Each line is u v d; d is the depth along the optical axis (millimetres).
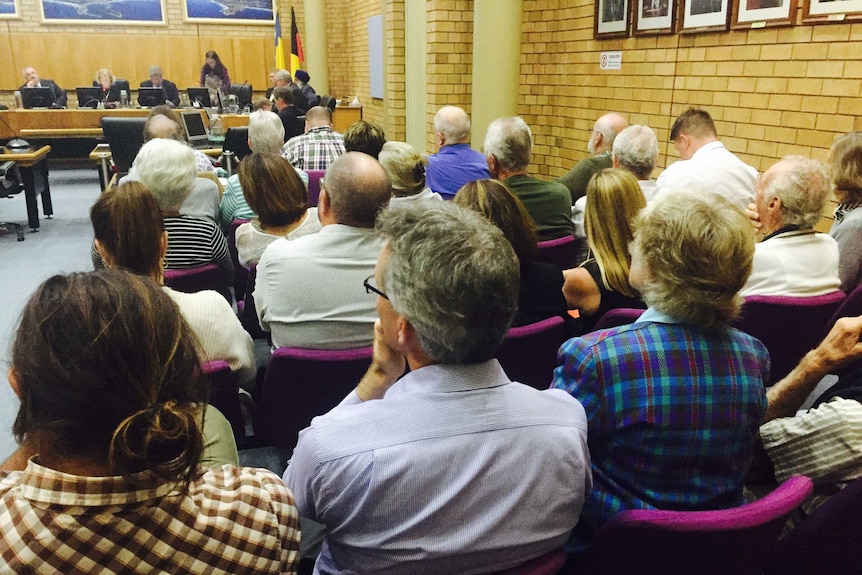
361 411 860
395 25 6516
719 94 3658
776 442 1262
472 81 5465
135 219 1562
